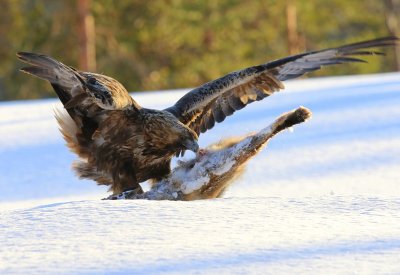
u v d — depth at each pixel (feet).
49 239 37.04
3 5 258.78
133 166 56.85
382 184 72.90
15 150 99.30
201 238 36.55
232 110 61.82
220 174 53.42
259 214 41.73
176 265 32.50
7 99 269.03
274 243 35.53
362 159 86.22
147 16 264.72
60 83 50.93
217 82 60.34
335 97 130.00
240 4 280.31
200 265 32.45
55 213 41.16
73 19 252.83
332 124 107.14
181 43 272.10
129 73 264.52
